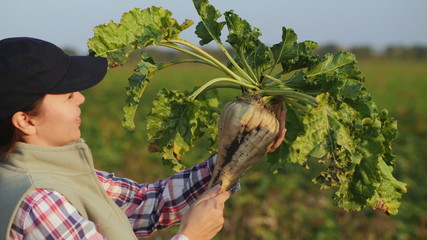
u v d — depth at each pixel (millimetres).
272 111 2309
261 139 2221
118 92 26484
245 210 6980
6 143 1784
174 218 2322
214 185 2230
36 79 1710
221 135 2256
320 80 2215
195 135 2445
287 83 2311
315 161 10281
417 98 27828
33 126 1777
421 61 94688
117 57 2213
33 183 1705
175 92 2322
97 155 10820
